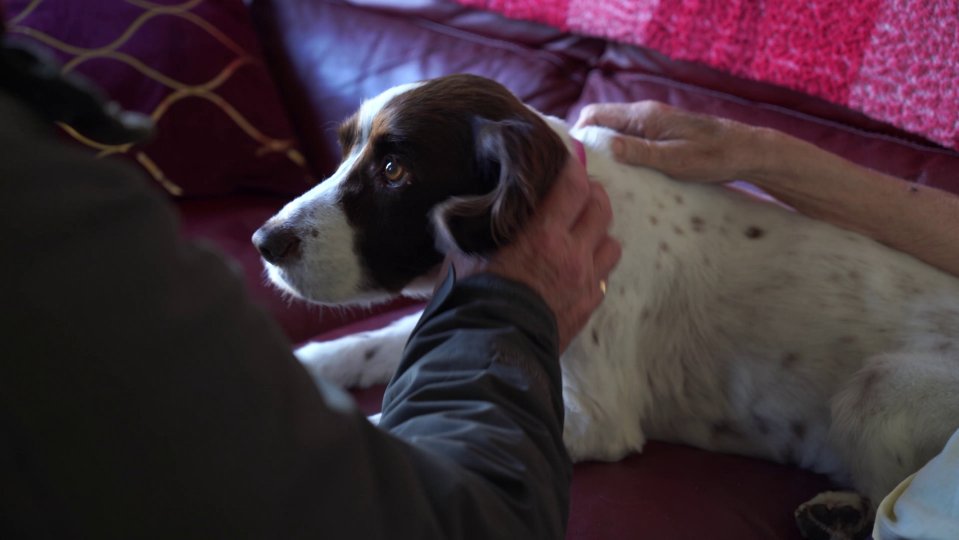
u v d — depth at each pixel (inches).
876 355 61.3
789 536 56.7
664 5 84.1
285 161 101.0
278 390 22.9
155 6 95.6
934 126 72.8
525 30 95.1
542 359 38.9
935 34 71.7
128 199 20.1
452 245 50.1
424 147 55.3
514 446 33.3
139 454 20.1
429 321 40.7
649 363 66.4
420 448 29.8
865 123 78.2
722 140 64.9
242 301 22.7
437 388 36.0
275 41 109.0
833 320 63.0
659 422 68.2
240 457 21.7
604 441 62.2
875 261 64.1
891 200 64.2
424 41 99.1
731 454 67.0
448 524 28.0
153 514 20.6
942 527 41.2
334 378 70.4
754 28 80.6
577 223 48.5
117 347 19.5
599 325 62.6
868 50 75.2
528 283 43.4
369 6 104.4
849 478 62.1
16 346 18.3
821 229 65.8
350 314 85.7
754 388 64.7
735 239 66.6
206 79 96.4
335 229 57.4
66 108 20.3
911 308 62.4
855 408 59.6
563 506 35.5
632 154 64.8
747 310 64.9
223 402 21.4
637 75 88.6
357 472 24.8
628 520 54.7
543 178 50.3
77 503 19.6
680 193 67.1
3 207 18.0
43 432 18.9
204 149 96.1
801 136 79.4
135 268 19.8
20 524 19.1
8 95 19.4
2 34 19.5
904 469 58.0
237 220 94.1
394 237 57.3
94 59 92.5
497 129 52.8
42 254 18.4
